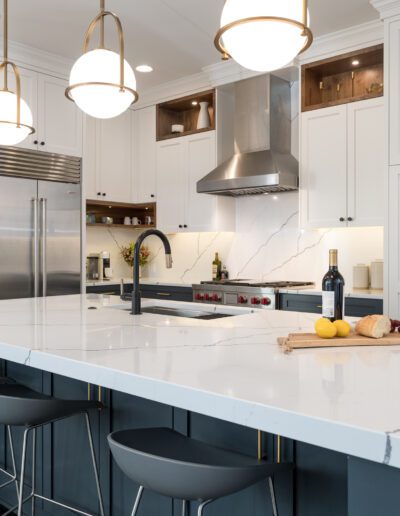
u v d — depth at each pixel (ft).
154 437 4.83
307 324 6.80
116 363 4.50
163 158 16.47
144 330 6.26
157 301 9.66
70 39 12.74
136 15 11.37
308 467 4.58
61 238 14.26
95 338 5.73
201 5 10.92
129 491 6.08
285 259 14.75
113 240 17.89
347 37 12.24
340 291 5.79
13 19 11.61
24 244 13.33
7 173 13.03
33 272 13.47
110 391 6.24
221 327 6.53
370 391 3.58
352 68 13.24
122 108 6.48
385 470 3.07
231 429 5.08
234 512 5.05
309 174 13.03
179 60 14.06
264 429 3.28
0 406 5.25
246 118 14.20
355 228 13.39
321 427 3.02
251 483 3.80
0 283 12.81
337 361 4.53
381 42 11.85
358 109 12.17
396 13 10.34
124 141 16.97
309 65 13.09
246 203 15.66
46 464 7.16
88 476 6.56
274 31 4.51
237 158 14.14
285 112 14.38
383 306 10.66
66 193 14.47
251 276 15.52
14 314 7.73
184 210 15.87
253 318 7.38
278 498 4.75
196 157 15.51
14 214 13.16
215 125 14.94
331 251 5.85
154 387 3.94
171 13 11.28
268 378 3.94
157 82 15.88
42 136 13.83
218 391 3.59
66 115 14.47
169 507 5.63
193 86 15.57
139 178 17.21
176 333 6.06
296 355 4.81
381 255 12.96
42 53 13.51
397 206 10.39
